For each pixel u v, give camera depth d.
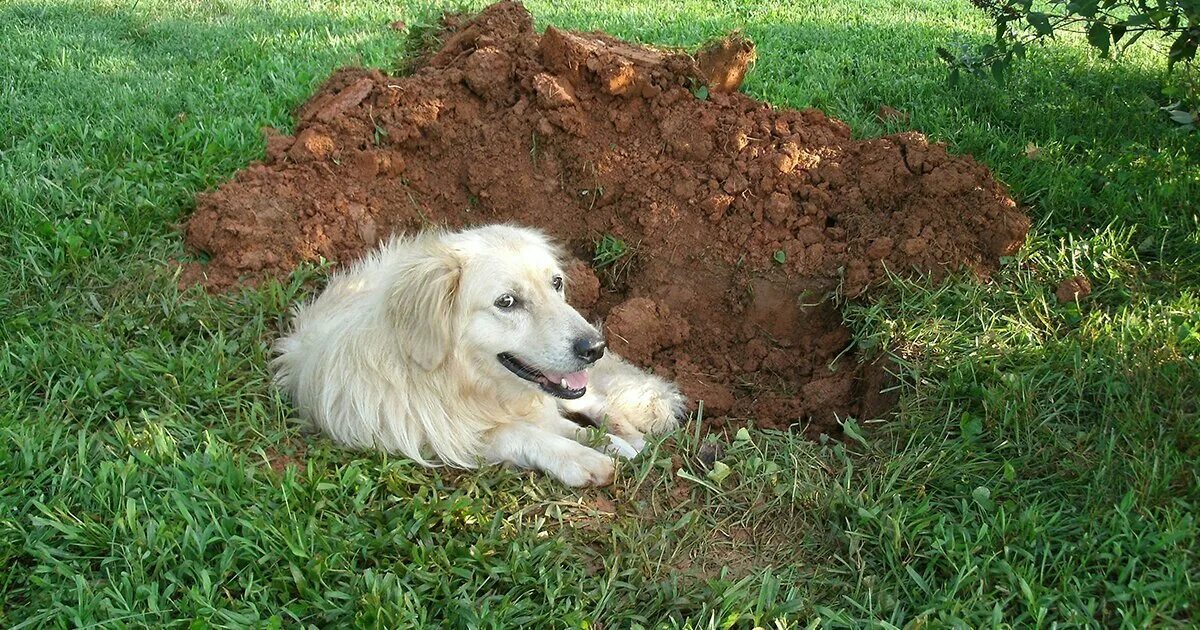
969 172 2.43
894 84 3.03
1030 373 2.08
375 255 2.40
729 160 2.53
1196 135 2.66
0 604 1.74
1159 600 1.75
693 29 3.70
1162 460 1.92
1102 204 2.48
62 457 1.94
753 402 2.35
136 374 2.08
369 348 2.03
